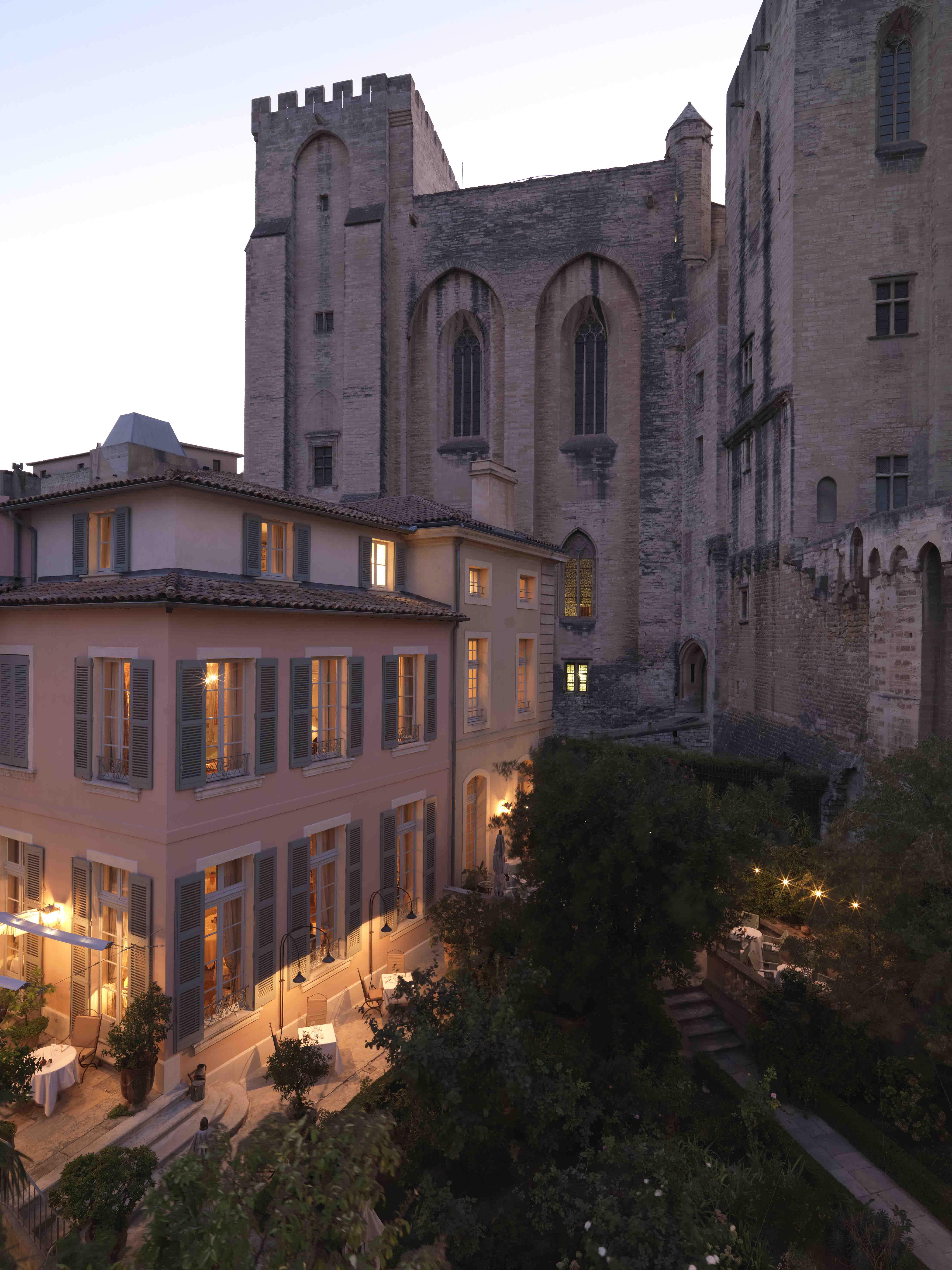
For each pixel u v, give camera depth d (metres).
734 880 13.65
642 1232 8.76
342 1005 15.94
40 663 14.45
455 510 23.92
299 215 45.03
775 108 28.81
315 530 17.09
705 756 28.48
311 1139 7.69
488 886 20.83
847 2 26.08
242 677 14.02
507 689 23.61
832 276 26.58
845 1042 13.23
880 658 20.73
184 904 12.40
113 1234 9.06
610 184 40.09
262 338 44.72
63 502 15.18
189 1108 12.03
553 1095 11.34
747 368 32.81
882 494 26.30
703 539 37.69
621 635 40.88
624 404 40.94
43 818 14.30
